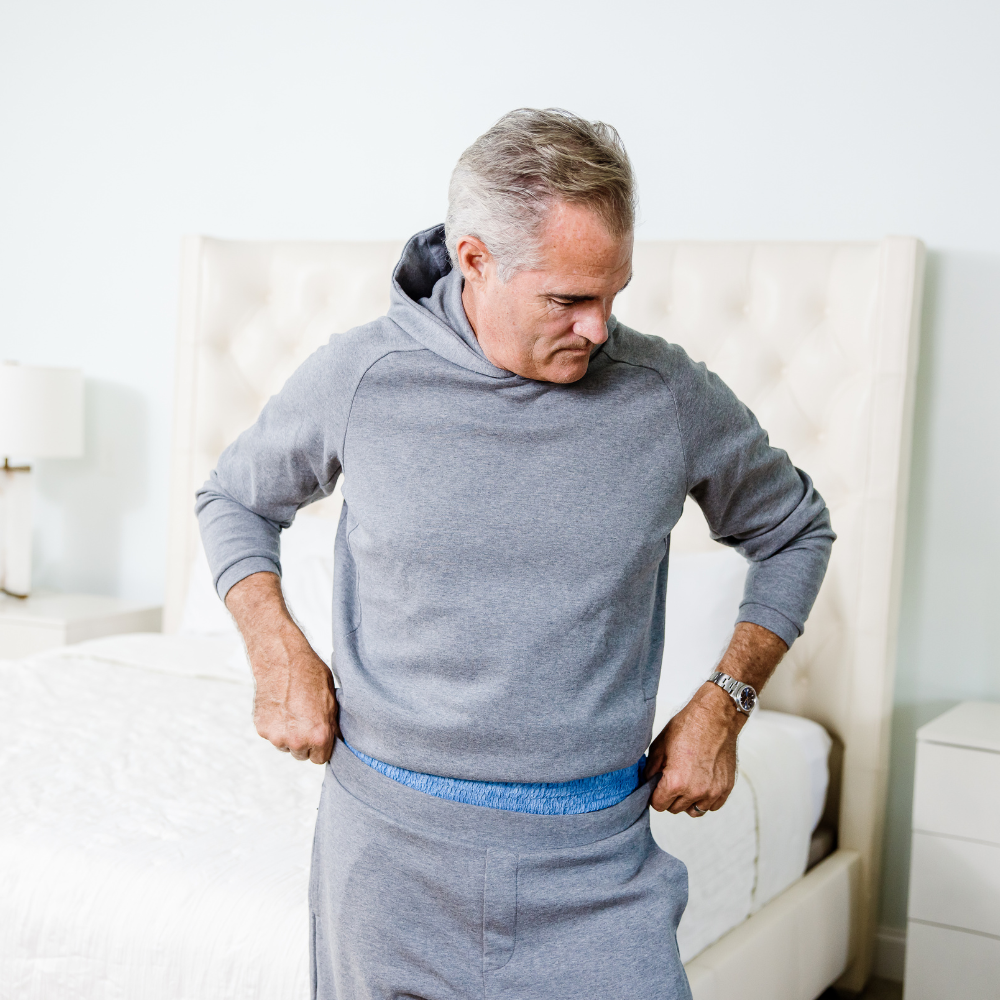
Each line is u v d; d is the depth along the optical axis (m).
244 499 1.23
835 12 2.51
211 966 1.34
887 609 2.37
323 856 1.13
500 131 1.00
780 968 1.93
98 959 1.39
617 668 1.05
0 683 2.26
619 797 1.09
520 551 1.01
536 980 1.02
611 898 1.05
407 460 1.04
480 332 1.04
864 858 2.38
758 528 1.20
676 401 1.08
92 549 3.47
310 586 2.47
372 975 1.05
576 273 0.95
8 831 1.52
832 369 2.41
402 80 2.99
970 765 2.09
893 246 2.33
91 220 3.41
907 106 2.45
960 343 2.44
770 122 2.58
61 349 3.46
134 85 3.33
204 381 3.02
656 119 2.70
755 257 2.50
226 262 2.99
